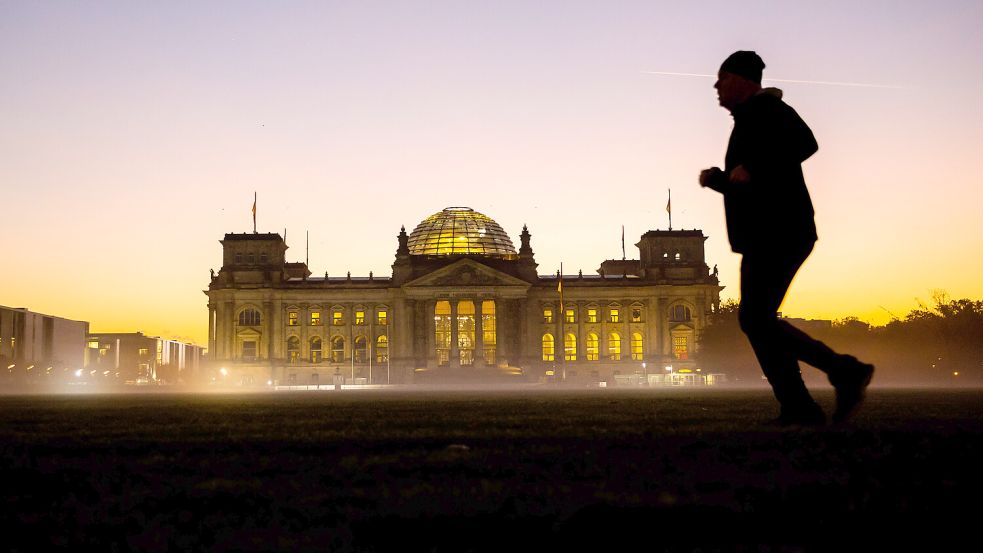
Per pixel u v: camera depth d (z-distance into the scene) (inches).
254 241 7165.4
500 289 6820.9
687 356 7111.2
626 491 227.6
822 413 428.8
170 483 251.8
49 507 217.2
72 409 733.3
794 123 405.7
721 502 211.9
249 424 487.2
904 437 349.4
